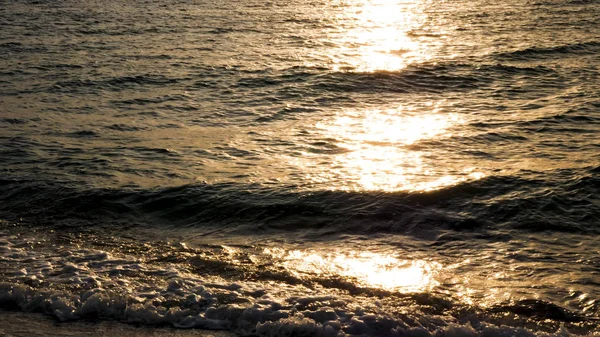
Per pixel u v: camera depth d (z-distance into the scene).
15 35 23.20
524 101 14.62
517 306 6.43
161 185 9.68
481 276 7.10
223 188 9.55
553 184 9.54
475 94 15.52
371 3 32.75
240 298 6.48
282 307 6.27
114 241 8.04
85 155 11.03
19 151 11.16
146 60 18.83
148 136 12.14
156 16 27.33
